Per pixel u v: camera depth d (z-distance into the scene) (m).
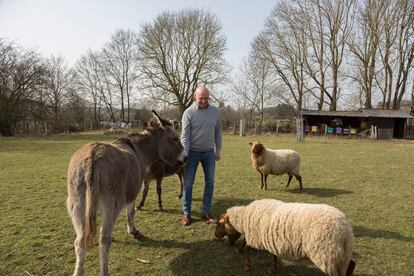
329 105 43.03
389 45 37.81
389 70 38.97
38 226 6.01
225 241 5.47
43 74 33.91
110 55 51.06
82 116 47.97
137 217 6.65
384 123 36.34
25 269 4.45
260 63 44.53
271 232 4.06
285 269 4.58
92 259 4.77
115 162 3.94
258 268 4.62
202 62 40.59
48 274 4.34
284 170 8.98
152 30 39.53
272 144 23.59
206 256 4.95
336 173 11.74
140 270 4.50
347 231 3.61
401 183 10.07
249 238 4.41
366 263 4.72
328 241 3.55
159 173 6.92
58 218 6.46
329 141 27.61
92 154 3.82
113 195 3.83
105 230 3.74
